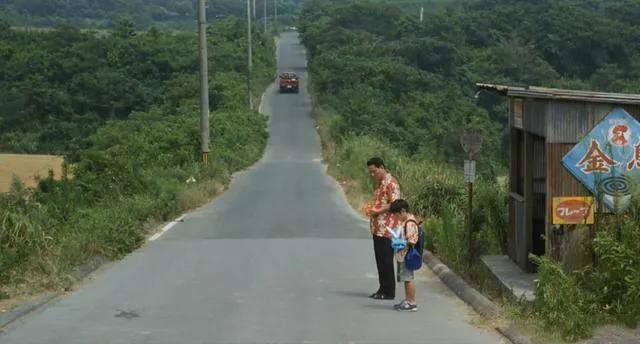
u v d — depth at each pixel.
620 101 14.10
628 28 126.31
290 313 14.91
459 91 103.94
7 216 18.58
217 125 72.06
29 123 104.44
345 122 83.12
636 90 105.31
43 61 115.81
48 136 101.62
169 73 118.88
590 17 126.69
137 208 27.38
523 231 16.39
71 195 26.25
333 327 13.84
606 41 122.06
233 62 122.62
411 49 119.56
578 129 14.41
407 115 90.44
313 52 148.62
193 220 30.11
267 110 103.62
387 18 143.75
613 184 14.30
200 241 24.42
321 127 88.25
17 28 155.25
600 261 13.50
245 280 18.14
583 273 13.69
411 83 106.31
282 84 116.88
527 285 15.22
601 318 12.72
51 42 124.31
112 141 80.00
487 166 58.16
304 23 175.75
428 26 130.50
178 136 51.62
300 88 121.75
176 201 32.28
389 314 14.88
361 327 13.84
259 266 19.97
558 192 14.48
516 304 13.99
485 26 130.38
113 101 108.50
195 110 91.12
